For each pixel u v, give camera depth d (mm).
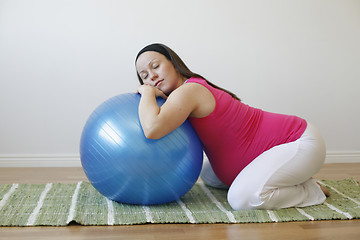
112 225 1687
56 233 1578
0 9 3064
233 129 1931
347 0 3566
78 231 1606
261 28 3416
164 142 1767
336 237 1569
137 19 3221
